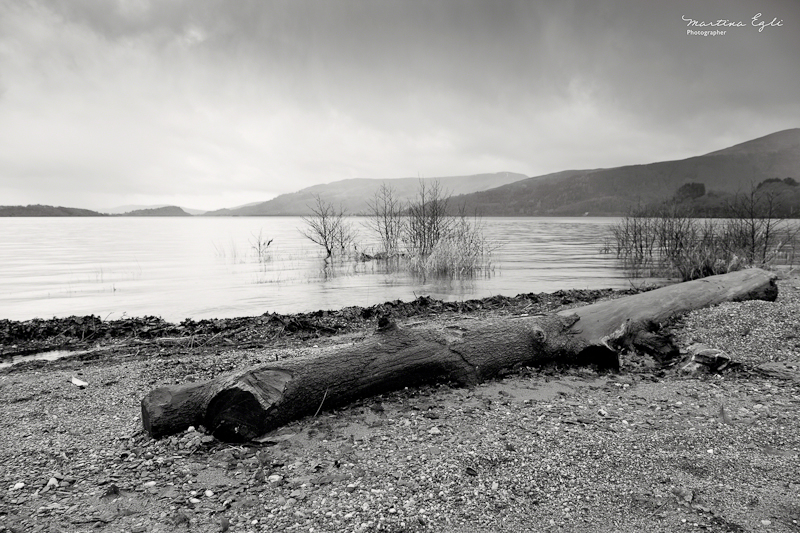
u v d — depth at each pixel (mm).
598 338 6688
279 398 4648
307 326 9594
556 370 6543
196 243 42438
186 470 4008
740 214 20984
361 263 22953
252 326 9758
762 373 6078
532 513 3326
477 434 4574
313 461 4121
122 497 3605
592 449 4230
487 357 6094
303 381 4895
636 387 5914
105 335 9305
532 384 6047
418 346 5715
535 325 6570
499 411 5148
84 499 3586
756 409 5031
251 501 3516
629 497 3506
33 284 16516
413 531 3131
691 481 3699
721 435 4461
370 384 5328
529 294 13016
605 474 3818
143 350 8266
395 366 5492
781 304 8234
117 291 14977
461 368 5895
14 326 9562
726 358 6281
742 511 3307
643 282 16359
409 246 21703
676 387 5840
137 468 4047
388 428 4758
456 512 3336
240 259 25688
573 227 87250
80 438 4637
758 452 4133
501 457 4098
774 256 19438
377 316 10562
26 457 4242
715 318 7602
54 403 5566
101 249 34375
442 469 3910
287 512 3367
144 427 4715
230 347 8438
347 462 4078
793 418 4773
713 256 16766
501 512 3334
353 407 5273
